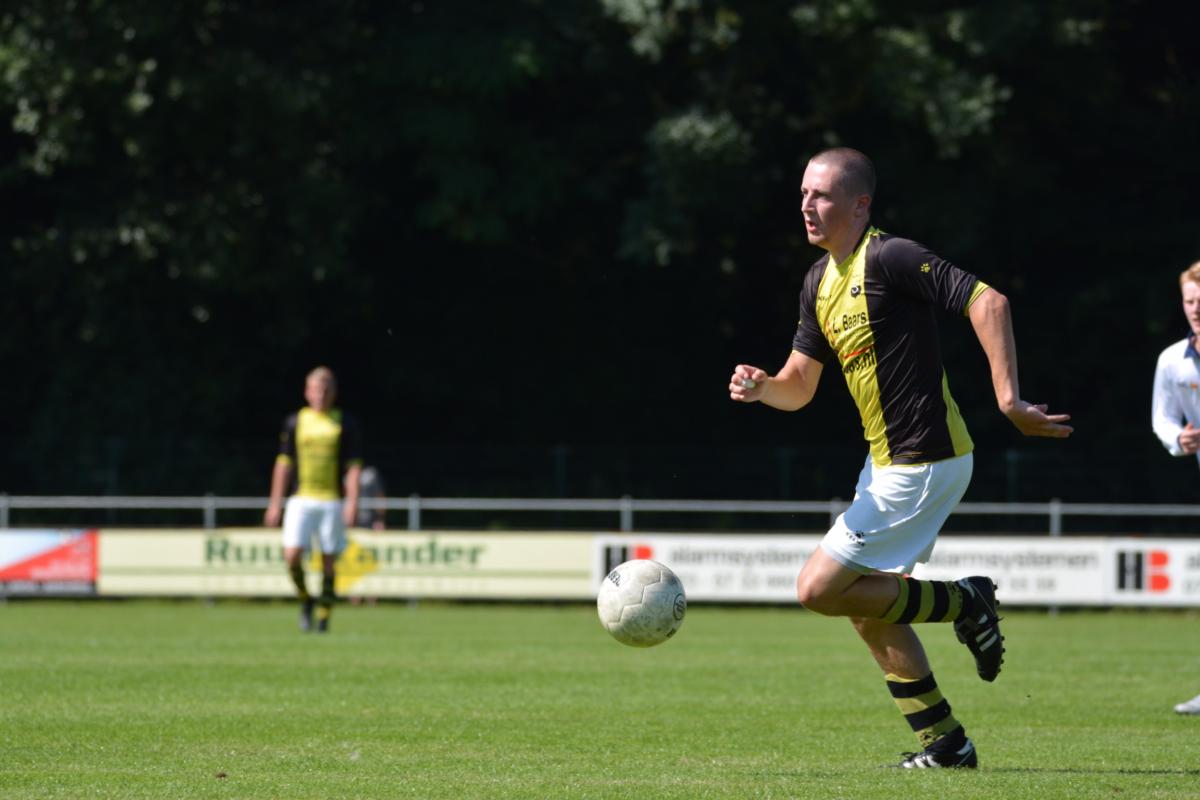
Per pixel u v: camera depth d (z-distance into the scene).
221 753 25.64
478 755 25.55
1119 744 27.31
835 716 31.55
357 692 35.56
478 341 106.56
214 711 31.61
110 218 88.88
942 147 85.88
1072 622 68.31
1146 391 97.19
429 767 24.09
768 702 34.12
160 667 41.34
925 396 22.23
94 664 42.12
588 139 96.88
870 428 22.78
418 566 73.06
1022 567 70.62
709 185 88.38
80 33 84.44
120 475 85.69
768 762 24.81
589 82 98.56
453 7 92.19
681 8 87.88
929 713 23.86
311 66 87.69
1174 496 81.50
